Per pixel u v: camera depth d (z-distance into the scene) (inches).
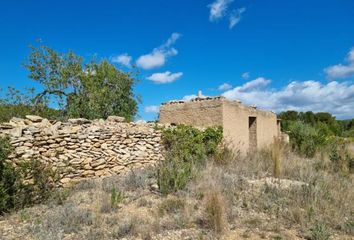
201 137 438.0
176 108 532.4
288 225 209.6
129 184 305.7
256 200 253.6
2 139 251.4
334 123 1409.9
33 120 332.5
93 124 376.8
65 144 324.2
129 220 210.5
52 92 577.9
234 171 353.7
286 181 312.2
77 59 613.0
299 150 542.3
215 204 207.3
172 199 250.5
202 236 188.4
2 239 185.8
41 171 272.7
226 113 479.8
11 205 242.1
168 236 189.3
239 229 201.6
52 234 189.0
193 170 319.6
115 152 367.2
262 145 595.8
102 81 646.5
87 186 307.3
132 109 689.0
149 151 402.0
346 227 203.5
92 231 195.0
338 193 270.2
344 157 418.0
